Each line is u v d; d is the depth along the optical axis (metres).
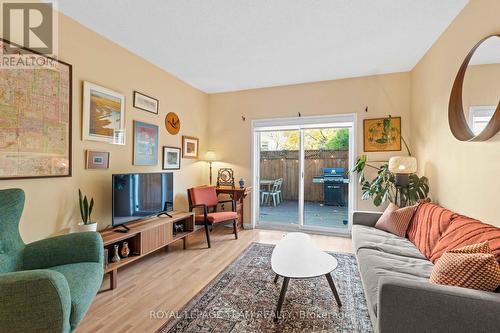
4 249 1.57
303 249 2.21
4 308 1.12
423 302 1.17
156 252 3.23
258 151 4.66
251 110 4.55
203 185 4.68
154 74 3.45
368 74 3.82
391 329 1.21
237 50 3.03
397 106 3.72
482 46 1.90
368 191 3.43
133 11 2.25
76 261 1.73
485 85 1.85
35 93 2.06
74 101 2.38
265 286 2.32
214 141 4.79
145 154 3.28
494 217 1.77
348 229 4.07
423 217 2.40
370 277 1.70
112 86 2.79
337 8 2.21
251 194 4.52
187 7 2.20
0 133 1.84
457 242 1.73
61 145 2.26
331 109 4.05
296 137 4.47
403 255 2.08
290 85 4.30
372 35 2.68
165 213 3.34
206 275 2.56
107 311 1.93
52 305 1.16
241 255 3.12
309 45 2.90
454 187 2.35
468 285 1.23
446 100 2.52
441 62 2.64
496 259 1.32
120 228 2.65
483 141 1.91
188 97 4.24
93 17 2.35
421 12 2.27
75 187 2.40
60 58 2.26
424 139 3.14
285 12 2.27
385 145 3.76
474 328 1.10
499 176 1.72
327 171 4.29
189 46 2.93
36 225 2.08
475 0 2.02
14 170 1.92
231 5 2.17
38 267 1.67
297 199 4.48
